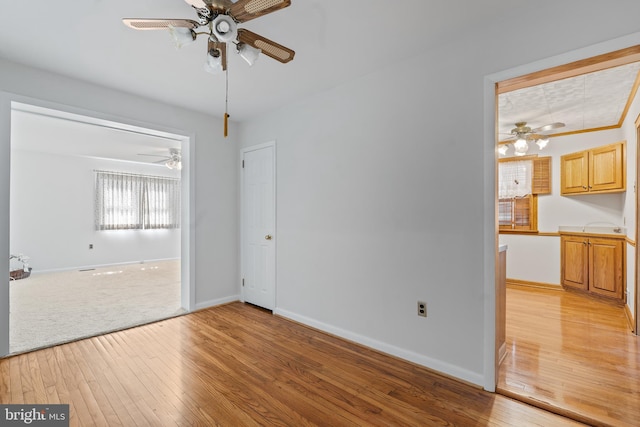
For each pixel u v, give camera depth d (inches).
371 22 76.3
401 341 95.3
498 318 84.1
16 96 96.3
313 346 104.3
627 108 139.5
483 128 79.0
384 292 99.7
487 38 78.1
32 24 76.8
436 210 87.7
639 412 67.9
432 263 88.5
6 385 79.4
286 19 75.0
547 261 183.9
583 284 165.2
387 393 76.6
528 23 71.8
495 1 68.8
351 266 109.1
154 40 84.1
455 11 72.4
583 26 65.1
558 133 182.9
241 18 62.6
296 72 103.0
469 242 81.5
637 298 112.6
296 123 129.5
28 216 232.4
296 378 83.6
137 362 92.2
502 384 79.7
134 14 73.5
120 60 95.2
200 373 85.9
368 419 66.7
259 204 147.7
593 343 105.6
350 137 109.5
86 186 258.5
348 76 106.4
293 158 131.0
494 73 77.0
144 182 291.6
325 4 69.3
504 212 201.8
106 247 269.1
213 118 149.0
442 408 70.6
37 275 226.8
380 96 100.9
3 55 92.0
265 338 111.0
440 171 86.9
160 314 135.8
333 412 69.1
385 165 99.5
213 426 64.6
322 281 118.8
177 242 315.9
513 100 133.0
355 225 108.0
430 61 89.1
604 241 154.8
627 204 143.1
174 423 65.4
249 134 153.8
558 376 83.7
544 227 188.5
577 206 178.4
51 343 104.9
